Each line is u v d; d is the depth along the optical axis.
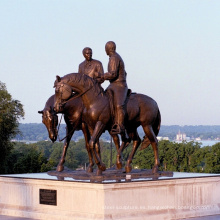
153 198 17.05
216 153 59.66
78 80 17.27
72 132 18.97
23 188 18.03
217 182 18.91
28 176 18.53
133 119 18.45
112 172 18.41
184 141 63.25
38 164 51.72
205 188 18.53
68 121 18.95
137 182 16.50
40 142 100.69
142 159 55.91
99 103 17.34
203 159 60.66
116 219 15.90
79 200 16.42
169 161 61.28
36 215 17.27
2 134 51.62
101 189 15.80
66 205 16.77
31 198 17.75
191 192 18.11
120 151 19.31
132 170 19.39
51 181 17.05
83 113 17.69
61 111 18.06
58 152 87.94
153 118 18.97
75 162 89.25
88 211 16.19
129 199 16.42
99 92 17.47
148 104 18.78
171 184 17.50
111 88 18.00
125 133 19.19
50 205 17.17
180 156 61.06
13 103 52.91
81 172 18.77
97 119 17.33
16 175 19.12
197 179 18.14
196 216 17.95
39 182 17.41
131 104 18.33
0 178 18.78
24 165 52.09
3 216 17.88
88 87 17.31
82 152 96.50
